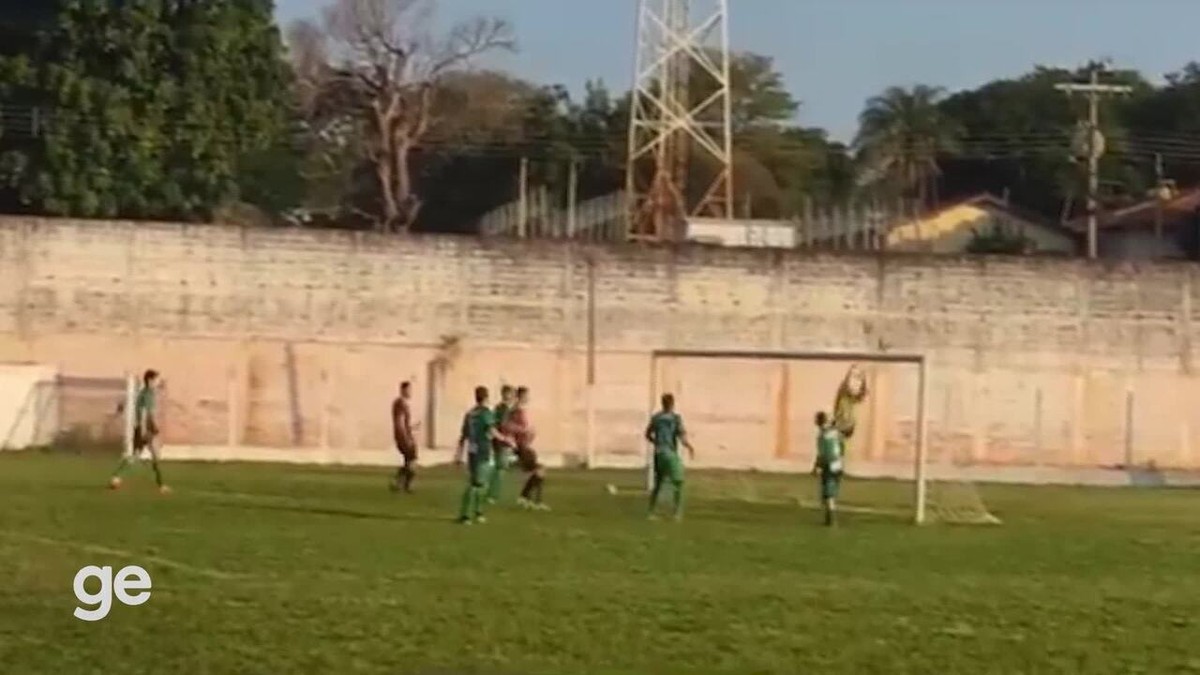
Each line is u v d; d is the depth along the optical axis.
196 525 33.66
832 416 54.81
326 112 102.44
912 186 121.75
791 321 67.12
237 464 59.09
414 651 20.12
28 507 36.38
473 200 109.44
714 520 39.91
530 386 66.12
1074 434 68.50
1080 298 68.44
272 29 79.31
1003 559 32.59
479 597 24.41
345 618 22.20
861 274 67.38
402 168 99.94
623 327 66.50
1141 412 68.94
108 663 19.05
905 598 25.75
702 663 19.95
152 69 76.50
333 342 65.31
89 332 64.00
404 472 45.41
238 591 24.42
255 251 64.94
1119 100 121.38
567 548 31.62
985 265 67.88
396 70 100.00
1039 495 56.84
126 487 43.31
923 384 44.62
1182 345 69.00
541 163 108.81
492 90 111.50
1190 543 37.41
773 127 124.56
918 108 124.62
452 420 65.81
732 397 67.38
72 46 75.56
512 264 66.00
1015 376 68.19
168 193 76.56
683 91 85.69
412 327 65.69
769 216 115.94
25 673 18.48
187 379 64.56
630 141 82.12
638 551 31.55
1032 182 120.12
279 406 65.00
